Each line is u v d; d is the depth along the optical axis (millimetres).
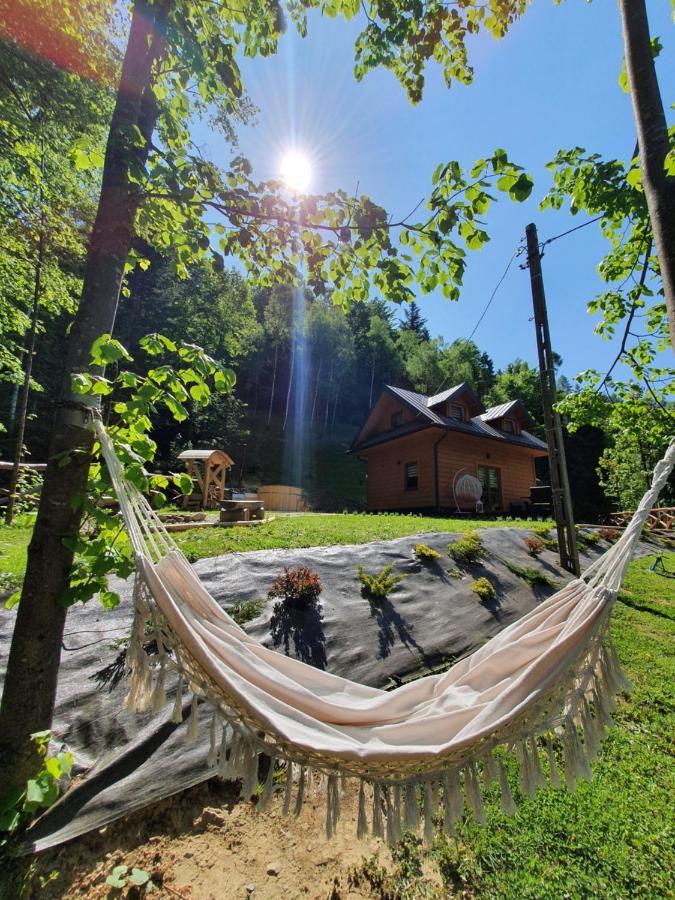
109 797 1911
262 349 32531
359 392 36344
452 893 1626
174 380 1723
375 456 15625
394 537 5629
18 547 4852
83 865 1652
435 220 1873
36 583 1582
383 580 4180
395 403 14828
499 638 1940
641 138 1535
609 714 1460
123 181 1832
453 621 3947
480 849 1813
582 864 1740
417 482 13461
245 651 1691
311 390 33750
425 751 1320
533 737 1380
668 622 4809
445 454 13031
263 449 28547
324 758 1338
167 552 1759
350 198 2059
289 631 3301
